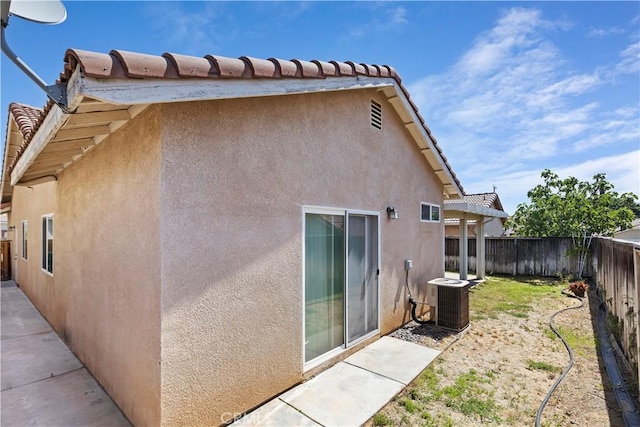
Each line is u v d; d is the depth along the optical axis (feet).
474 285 39.29
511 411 12.66
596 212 42.50
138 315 10.89
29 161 14.10
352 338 18.16
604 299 28.45
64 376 15.02
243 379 11.95
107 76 7.18
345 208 17.38
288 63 12.46
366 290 19.40
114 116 10.91
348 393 13.58
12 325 23.04
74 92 7.36
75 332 17.42
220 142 11.37
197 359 10.54
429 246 26.86
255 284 12.43
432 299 22.82
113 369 12.84
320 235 16.06
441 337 20.58
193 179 10.55
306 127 14.98
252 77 10.77
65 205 19.33
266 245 12.90
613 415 12.37
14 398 13.15
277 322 13.30
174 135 10.10
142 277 10.66
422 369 15.94
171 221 9.96
